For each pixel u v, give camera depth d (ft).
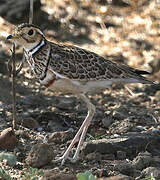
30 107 43.45
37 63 32.63
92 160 32.91
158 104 47.88
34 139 36.68
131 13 66.23
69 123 40.29
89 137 37.09
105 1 68.03
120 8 66.49
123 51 60.34
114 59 58.29
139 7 66.39
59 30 62.85
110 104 46.39
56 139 36.32
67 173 30.76
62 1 65.82
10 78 49.32
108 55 59.16
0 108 42.22
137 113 43.62
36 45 32.42
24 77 50.67
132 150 34.06
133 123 40.47
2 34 58.90
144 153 33.27
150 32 62.85
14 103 37.73
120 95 49.98
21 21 61.16
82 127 33.37
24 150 34.50
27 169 31.19
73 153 34.32
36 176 30.04
